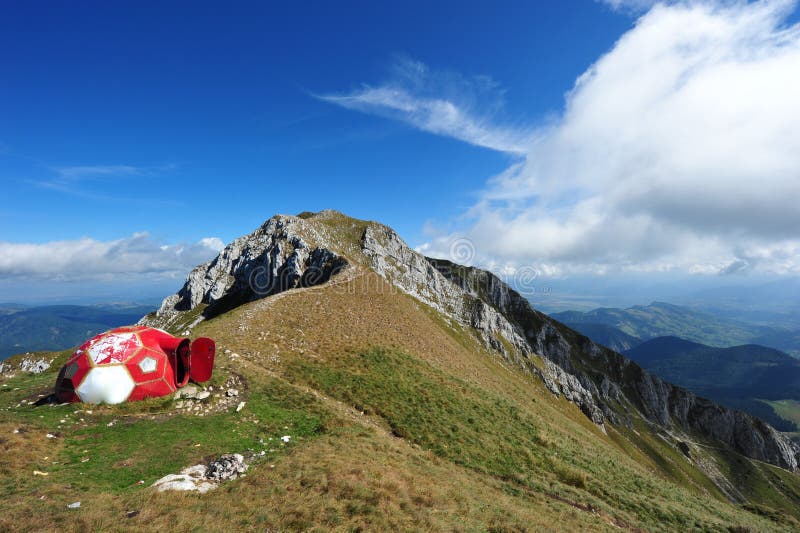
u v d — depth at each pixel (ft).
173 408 73.26
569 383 479.41
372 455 65.00
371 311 198.08
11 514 35.45
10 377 94.32
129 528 34.65
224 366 98.53
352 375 119.24
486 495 64.08
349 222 506.89
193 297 415.44
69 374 70.54
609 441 392.68
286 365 117.50
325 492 47.98
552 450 104.37
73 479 46.39
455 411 109.29
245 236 449.89
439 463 76.89
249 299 366.63
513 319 586.86
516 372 412.57
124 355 74.18
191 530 35.60
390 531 41.98
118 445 57.47
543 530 53.93
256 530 38.01
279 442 67.26
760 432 606.14
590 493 86.33
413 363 143.54
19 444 51.34
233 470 53.31
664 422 582.76
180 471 52.16
